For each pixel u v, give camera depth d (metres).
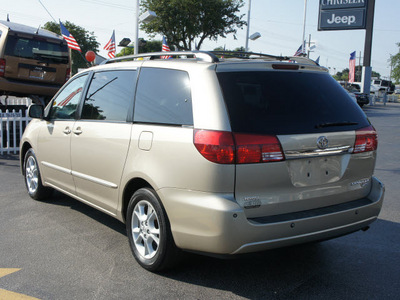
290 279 3.72
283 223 3.22
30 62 11.62
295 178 3.36
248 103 3.32
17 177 7.75
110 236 4.73
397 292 3.49
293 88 3.58
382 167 9.15
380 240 4.70
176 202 3.38
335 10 34.84
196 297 3.39
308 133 3.39
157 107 3.77
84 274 3.77
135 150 3.84
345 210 3.55
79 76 5.16
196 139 3.26
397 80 60.66
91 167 4.49
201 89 3.39
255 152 3.17
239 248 3.14
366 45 33.41
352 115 3.78
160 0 34.38
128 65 4.33
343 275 3.80
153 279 3.68
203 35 37.44
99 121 4.44
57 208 5.76
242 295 3.43
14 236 4.69
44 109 5.68
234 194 3.16
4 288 3.50
